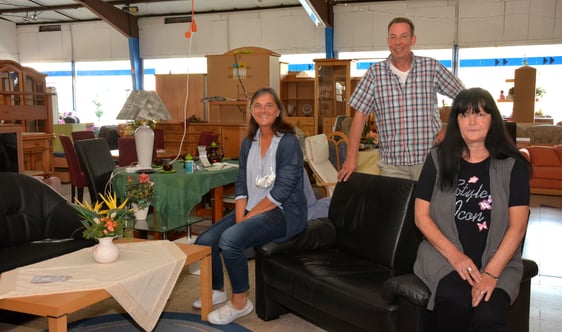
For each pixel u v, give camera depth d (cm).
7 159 426
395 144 313
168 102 1059
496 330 188
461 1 1016
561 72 1024
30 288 221
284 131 296
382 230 272
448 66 1057
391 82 307
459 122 212
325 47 1118
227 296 330
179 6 1198
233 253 277
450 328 196
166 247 287
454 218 212
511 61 1038
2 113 508
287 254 289
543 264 400
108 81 1375
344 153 526
